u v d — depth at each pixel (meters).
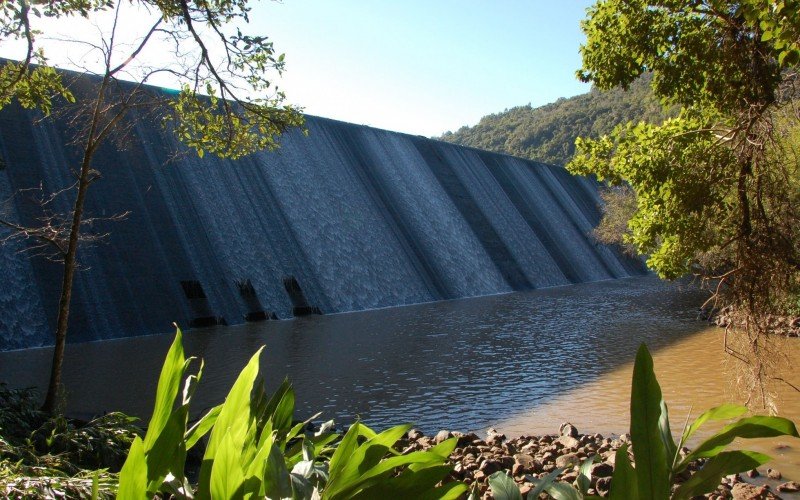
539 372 20.33
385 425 14.94
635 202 52.41
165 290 33.97
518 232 64.81
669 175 11.45
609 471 9.88
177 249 36.06
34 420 10.09
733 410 2.63
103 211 34.25
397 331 31.50
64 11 11.18
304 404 17.22
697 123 11.97
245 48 11.95
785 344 20.67
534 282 59.66
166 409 2.53
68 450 8.88
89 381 20.94
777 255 10.68
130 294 32.53
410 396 17.78
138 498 2.22
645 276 76.62
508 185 71.19
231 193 41.69
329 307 41.28
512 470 10.20
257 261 39.84
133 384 20.44
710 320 30.20
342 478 2.57
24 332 28.56
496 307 42.25
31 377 21.59
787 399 14.81
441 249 53.47
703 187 11.13
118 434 9.36
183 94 12.61
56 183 33.44
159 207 36.97
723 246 11.27
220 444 2.33
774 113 11.70
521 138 190.38
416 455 2.58
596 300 45.19
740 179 10.93
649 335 27.03
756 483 9.99
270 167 45.69
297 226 44.03
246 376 2.48
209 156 42.09
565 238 71.56
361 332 31.47
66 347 28.20
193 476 10.27
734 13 10.51
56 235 11.97
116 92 36.78
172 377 2.55
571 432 13.09
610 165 12.35
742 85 10.91
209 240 38.16
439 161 64.06
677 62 11.54
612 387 17.75
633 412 2.27
